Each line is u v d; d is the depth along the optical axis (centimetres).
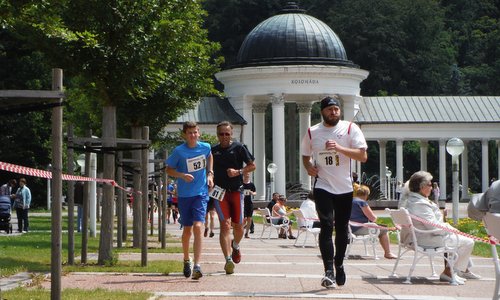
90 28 2025
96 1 1983
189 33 2570
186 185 1709
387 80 11775
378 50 11850
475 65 13550
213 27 12006
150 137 3691
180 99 2973
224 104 8531
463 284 1700
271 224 3738
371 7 12012
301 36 8231
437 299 1428
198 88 3112
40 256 2302
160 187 3491
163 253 2516
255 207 7769
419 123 8781
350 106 8194
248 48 8356
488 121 8838
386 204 7400
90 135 2119
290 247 3020
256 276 1769
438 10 12594
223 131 1870
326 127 1585
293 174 9644
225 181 1856
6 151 7769
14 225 4919
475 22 14188
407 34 12144
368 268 2084
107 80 2034
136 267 1931
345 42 12000
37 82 7762
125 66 2009
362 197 2495
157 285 1577
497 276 1283
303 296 1428
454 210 4391
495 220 1216
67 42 1988
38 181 8225
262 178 8438
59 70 1155
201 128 8331
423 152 9200
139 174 2827
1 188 4003
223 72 8356
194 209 1705
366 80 11944
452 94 12544
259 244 3231
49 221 5419
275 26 8331
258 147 8456
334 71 7931
